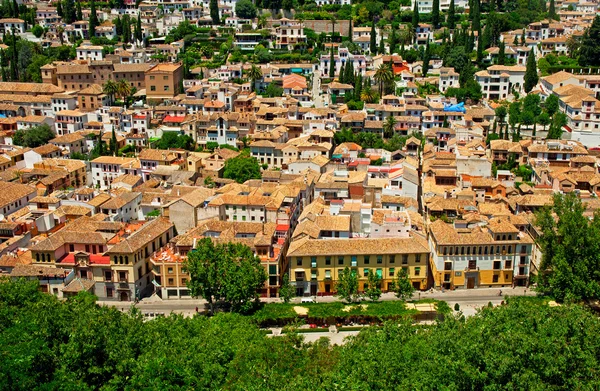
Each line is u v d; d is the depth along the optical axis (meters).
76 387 119.50
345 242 198.38
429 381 119.75
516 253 199.38
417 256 197.75
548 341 124.50
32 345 125.56
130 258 196.75
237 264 185.62
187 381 124.94
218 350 136.00
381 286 199.12
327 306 183.75
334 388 117.69
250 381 123.00
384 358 125.62
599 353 127.31
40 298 159.50
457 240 198.25
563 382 119.44
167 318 155.25
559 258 182.75
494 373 118.38
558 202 195.88
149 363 125.06
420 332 144.25
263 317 177.50
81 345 130.88
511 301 155.25
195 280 182.38
